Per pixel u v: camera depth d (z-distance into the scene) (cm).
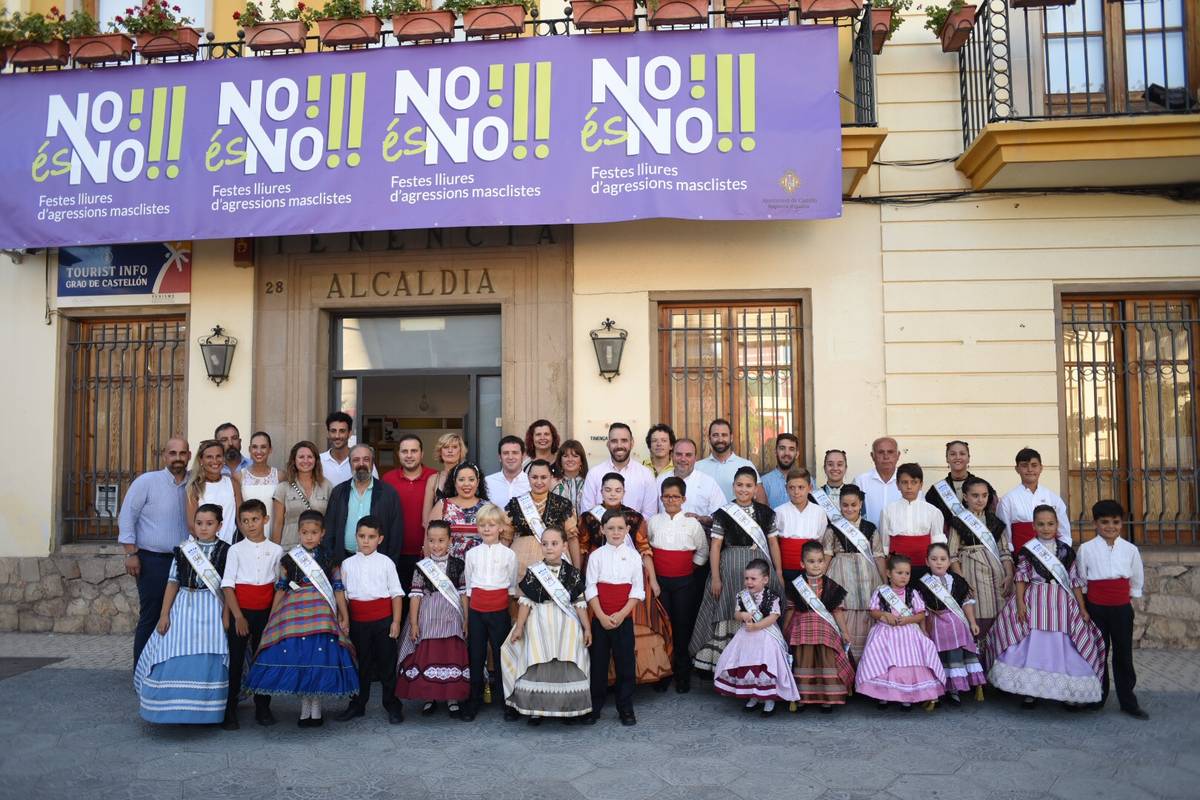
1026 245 699
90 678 606
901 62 716
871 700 539
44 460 769
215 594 491
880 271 708
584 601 503
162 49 688
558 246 734
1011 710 518
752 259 716
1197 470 692
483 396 764
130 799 399
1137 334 705
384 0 680
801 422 716
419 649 511
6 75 711
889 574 523
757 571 513
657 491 598
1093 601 513
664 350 730
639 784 412
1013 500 578
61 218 696
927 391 696
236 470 627
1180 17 704
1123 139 628
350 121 670
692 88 645
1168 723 492
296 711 536
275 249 760
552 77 655
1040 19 707
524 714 497
